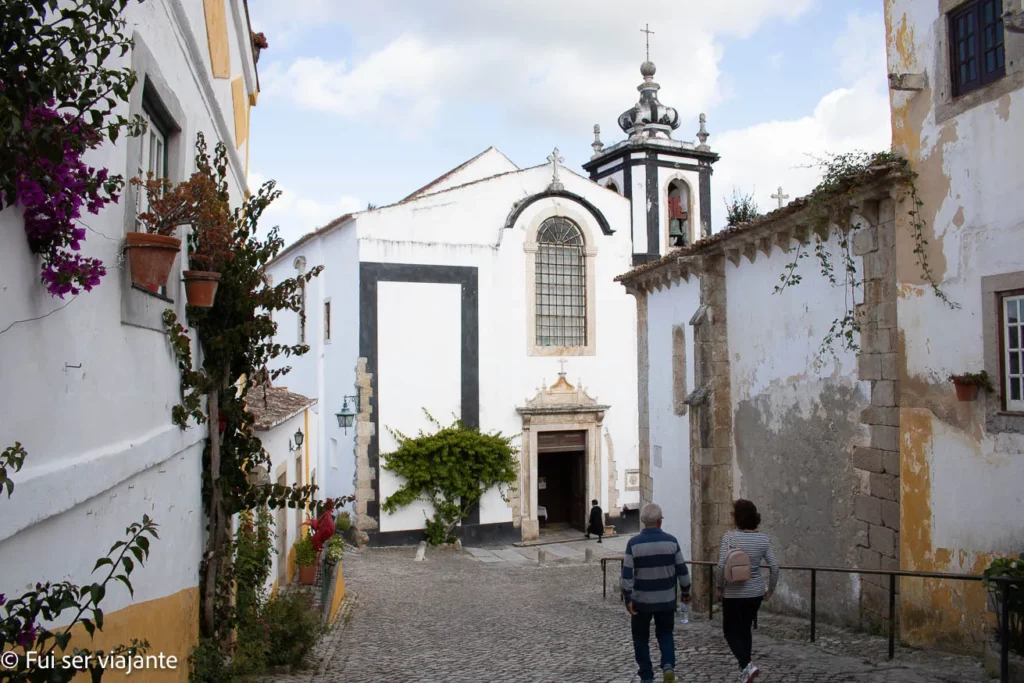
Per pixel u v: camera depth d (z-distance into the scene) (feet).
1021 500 25.31
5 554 11.56
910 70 30.04
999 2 26.37
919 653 27.73
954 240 28.09
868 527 33.22
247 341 27.99
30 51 10.95
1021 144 25.30
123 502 17.70
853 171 31.86
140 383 19.45
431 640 38.50
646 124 105.19
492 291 90.17
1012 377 26.05
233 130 37.50
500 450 87.56
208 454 26.96
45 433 13.28
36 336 12.84
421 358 86.94
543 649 34.58
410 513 85.92
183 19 23.49
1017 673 21.50
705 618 42.29
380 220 85.97
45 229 12.33
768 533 41.55
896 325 31.19
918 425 29.76
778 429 40.96
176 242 18.04
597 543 89.30
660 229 102.78
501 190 91.25
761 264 42.57
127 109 18.22
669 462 52.60
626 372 95.91
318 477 97.25
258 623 31.37
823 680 24.14
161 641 20.45
